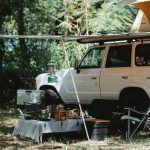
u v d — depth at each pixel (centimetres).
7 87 1647
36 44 1744
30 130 879
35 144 852
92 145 844
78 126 898
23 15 1808
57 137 925
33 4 1800
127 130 912
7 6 1670
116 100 1016
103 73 1029
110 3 1823
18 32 1795
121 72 995
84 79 1066
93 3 1878
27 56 1677
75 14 1847
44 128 859
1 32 1775
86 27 1800
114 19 1788
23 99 973
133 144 853
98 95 1044
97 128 901
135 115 977
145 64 964
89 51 1082
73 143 867
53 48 1744
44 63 1678
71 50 1762
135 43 988
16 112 1366
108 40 1005
